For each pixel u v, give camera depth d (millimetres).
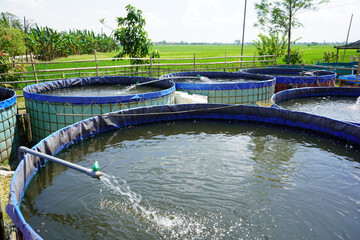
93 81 15609
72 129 8422
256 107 10859
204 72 19453
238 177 6562
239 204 5516
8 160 9594
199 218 5105
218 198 5707
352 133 8547
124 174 6691
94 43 62219
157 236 4645
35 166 6703
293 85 17891
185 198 5691
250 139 9102
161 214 5215
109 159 7531
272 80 14969
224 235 4680
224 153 7906
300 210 5344
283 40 35438
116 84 15930
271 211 5305
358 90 15516
